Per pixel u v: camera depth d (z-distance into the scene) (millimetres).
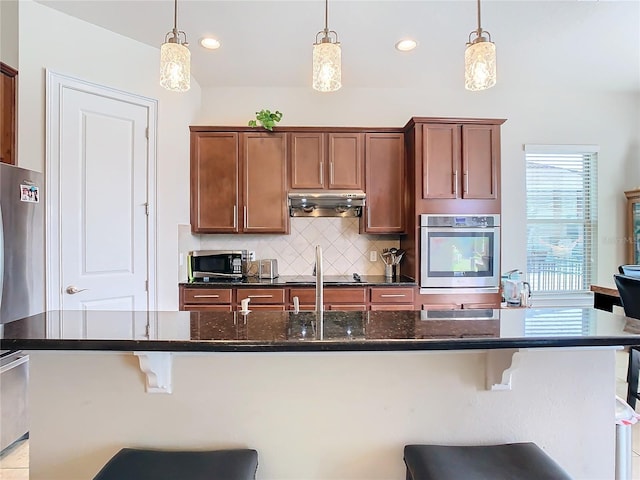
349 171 3512
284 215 3496
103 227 2727
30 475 1125
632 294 2410
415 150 3268
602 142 3947
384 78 3559
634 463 1903
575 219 3980
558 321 1174
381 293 3248
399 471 1187
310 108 3789
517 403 1200
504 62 3252
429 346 963
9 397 1999
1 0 2342
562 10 2484
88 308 2645
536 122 3885
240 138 3479
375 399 1180
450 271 3256
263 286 3230
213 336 999
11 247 2035
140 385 1140
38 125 2428
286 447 1169
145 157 2951
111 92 2748
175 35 1547
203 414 1153
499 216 3285
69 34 2545
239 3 2393
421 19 2572
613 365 1212
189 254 3443
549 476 977
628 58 3189
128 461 1029
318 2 2379
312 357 1164
